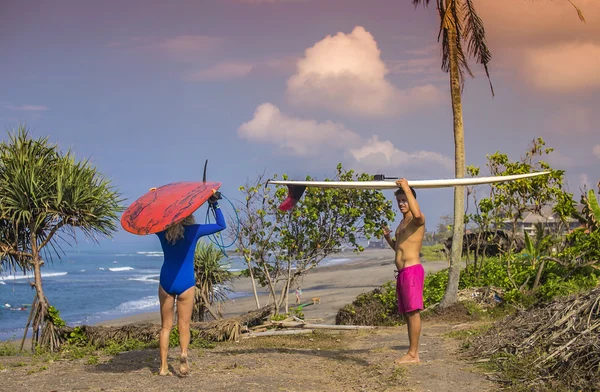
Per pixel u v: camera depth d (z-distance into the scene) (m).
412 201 6.99
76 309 33.00
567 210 15.26
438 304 13.85
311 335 10.83
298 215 13.73
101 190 10.80
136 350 9.11
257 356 8.00
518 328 7.47
